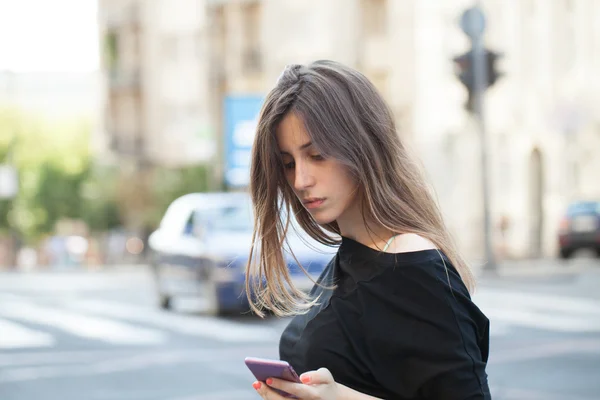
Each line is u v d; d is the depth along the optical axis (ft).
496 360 29.30
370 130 6.23
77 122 172.24
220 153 101.81
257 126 6.43
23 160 171.01
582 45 99.81
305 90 6.21
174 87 142.92
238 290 41.06
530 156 99.76
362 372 5.97
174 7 143.23
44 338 38.04
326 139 6.07
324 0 111.34
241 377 27.66
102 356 32.65
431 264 5.86
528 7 99.86
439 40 98.12
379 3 106.42
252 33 121.70
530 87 99.66
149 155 145.59
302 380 5.68
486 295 49.55
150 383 26.99
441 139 97.19
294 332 6.48
